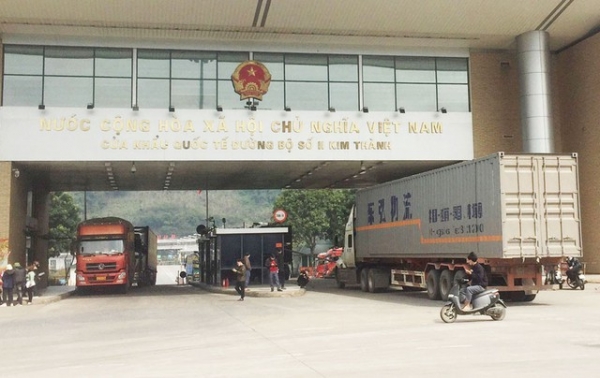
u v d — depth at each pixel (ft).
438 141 106.01
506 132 108.99
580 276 93.50
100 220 114.62
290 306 77.30
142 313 72.13
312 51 104.17
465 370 31.42
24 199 106.83
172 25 96.73
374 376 30.40
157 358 38.34
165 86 99.91
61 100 97.35
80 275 109.50
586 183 108.06
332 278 181.37
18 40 97.04
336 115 102.94
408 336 45.55
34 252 120.26
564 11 99.25
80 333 53.78
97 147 96.22
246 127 100.17
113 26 96.17
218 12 94.12
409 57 107.45
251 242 118.01
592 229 106.63
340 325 54.54
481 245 69.41
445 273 78.64
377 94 105.50
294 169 114.73
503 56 110.73
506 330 47.60
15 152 94.58
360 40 104.47
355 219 108.99
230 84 101.40
